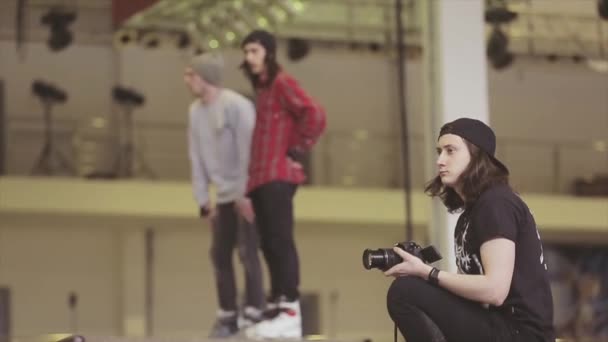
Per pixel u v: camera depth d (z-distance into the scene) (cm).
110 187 1697
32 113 1780
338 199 1784
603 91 1997
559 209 1839
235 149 668
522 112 1964
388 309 428
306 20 1664
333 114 1911
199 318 1880
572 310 1995
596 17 1459
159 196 1717
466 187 425
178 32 1592
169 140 1839
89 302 1841
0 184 1655
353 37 1709
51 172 1738
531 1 1292
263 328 628
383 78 1930
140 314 1841
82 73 1806
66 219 1736
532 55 1828
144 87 1838
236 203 668
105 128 1806
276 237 632
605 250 2022
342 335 1939
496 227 411
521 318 413
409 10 1664
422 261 425
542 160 1964
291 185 637
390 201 1803
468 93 832
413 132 1912
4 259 1811
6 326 1802
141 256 1847
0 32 1655
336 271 1948
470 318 416
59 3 1636
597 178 1897
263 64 638
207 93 669
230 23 1533
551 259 1997
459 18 834
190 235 1889
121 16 1202
